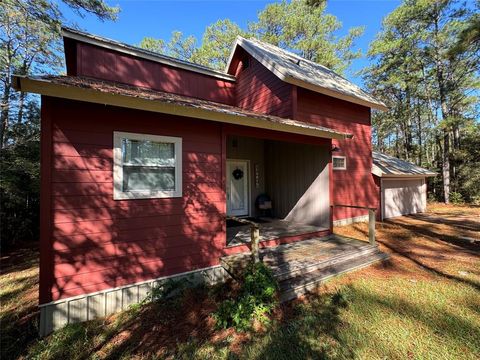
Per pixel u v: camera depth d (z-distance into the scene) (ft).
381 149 86.17
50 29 25.79
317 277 13.88
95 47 20.18
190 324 10.50
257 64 26.09
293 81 22.11
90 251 10.95
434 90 56.29
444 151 50.44
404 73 53.72
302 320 10.48
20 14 23.71
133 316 11.09
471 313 10.78
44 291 9.99
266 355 8.50
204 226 14.30
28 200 27.58
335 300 12.10
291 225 23.30
